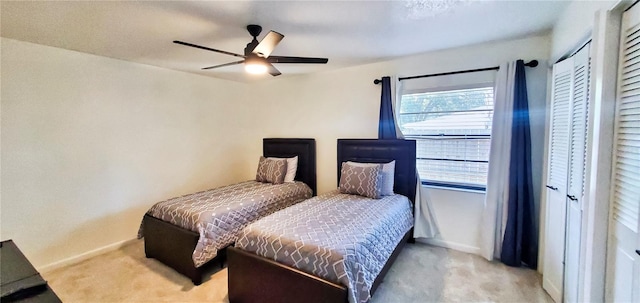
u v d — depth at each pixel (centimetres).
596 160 138
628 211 121
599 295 140
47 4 183
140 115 342
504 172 274
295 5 191
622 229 125
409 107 338
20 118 256
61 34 239
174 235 259
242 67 364
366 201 290
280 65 359
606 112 133
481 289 232
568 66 198
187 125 395
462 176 312
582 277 164
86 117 297
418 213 320
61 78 278
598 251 139
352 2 188
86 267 276
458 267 270
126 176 332
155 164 360
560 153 208
